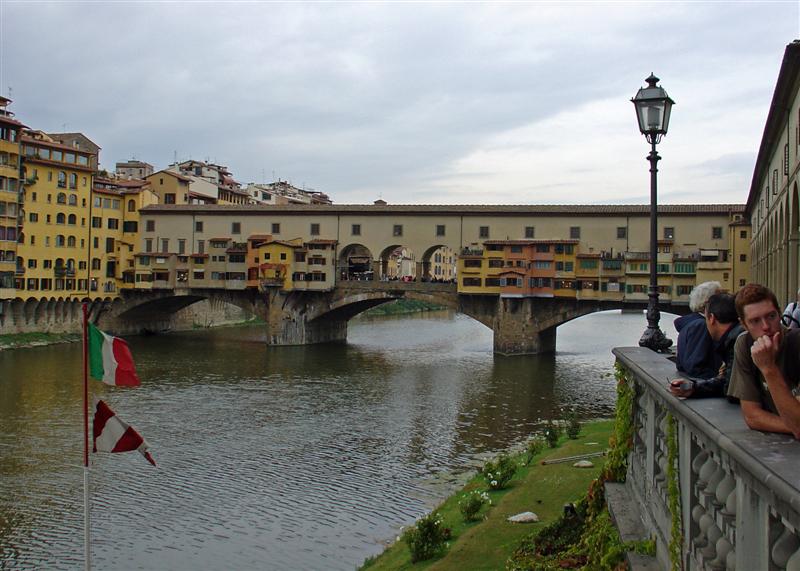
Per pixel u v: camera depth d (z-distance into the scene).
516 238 89.00
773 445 6.01
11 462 37.69
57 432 44.09
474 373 70.31
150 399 55.03
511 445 41.88
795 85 35.22
